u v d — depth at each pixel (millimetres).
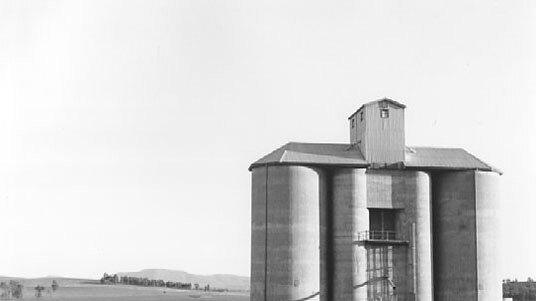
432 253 57188
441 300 57031
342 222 55219
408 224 56094
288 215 54062
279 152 56906
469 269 56094
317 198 55281
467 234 56594
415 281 55125
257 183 56312
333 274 55156
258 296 54500
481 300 55531
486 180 57406
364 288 54531
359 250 54750
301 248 53844
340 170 56062
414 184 56719
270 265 54000
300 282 53344
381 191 56500
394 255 55531
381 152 56906
